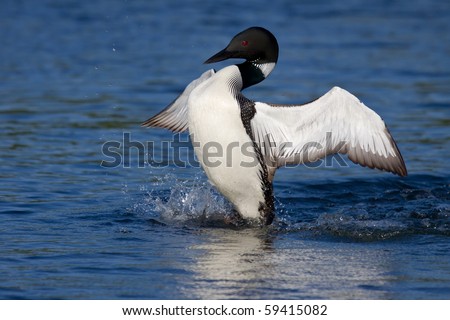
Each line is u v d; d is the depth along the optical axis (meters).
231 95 10.88
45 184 13.33
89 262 9.60
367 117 10.95
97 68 22.67
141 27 27.48
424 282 9.17
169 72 22.34
